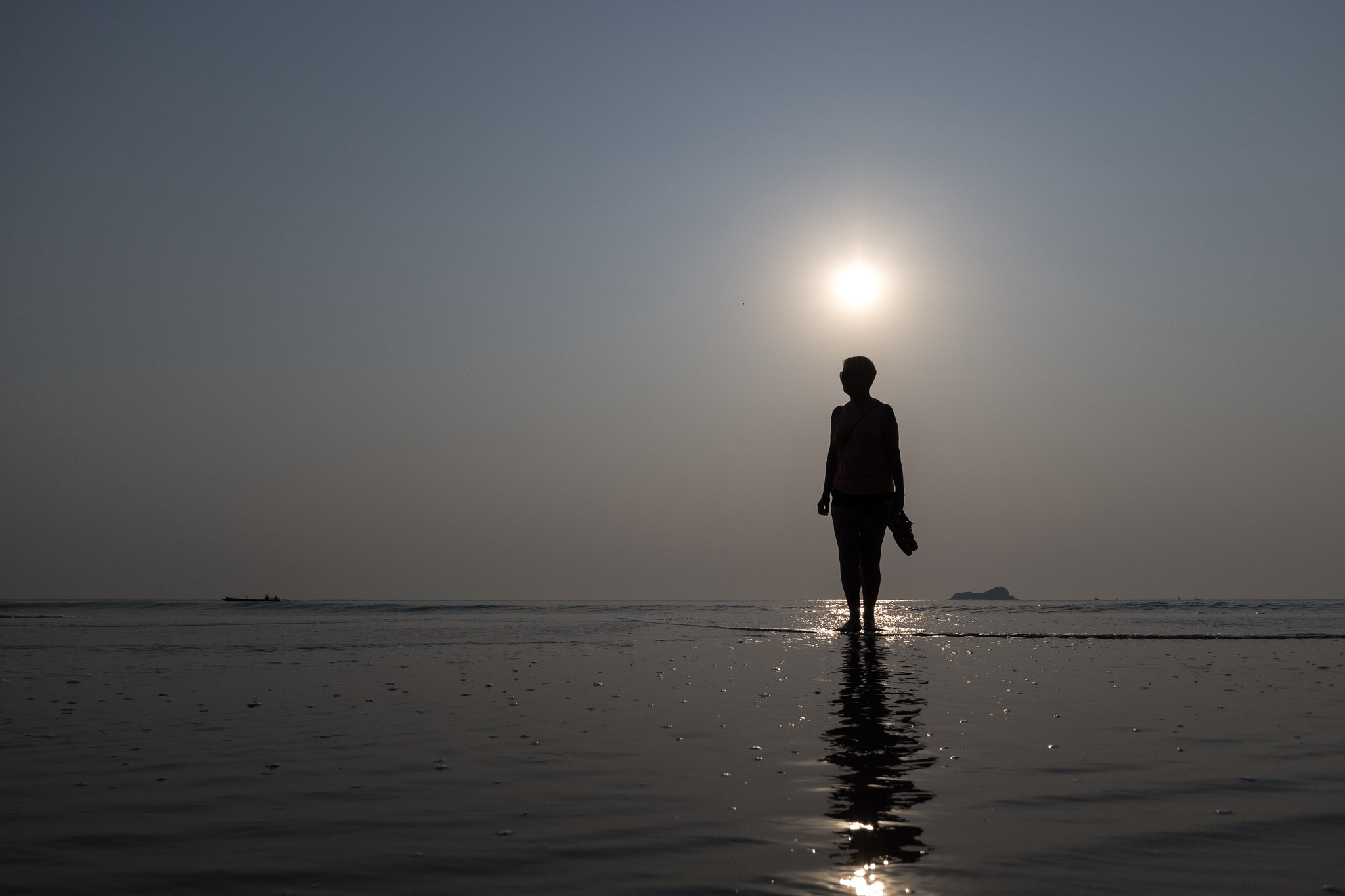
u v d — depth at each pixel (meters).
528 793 2.04
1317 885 1.47
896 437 8.20
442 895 1.42
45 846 1.66
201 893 1.43
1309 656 5.29
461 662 4.89
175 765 2.34
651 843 1.67
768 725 2.90
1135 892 1.44
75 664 4.81
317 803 1.96
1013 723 2.93
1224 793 2.04
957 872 1.52
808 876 1.50
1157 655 5.32
